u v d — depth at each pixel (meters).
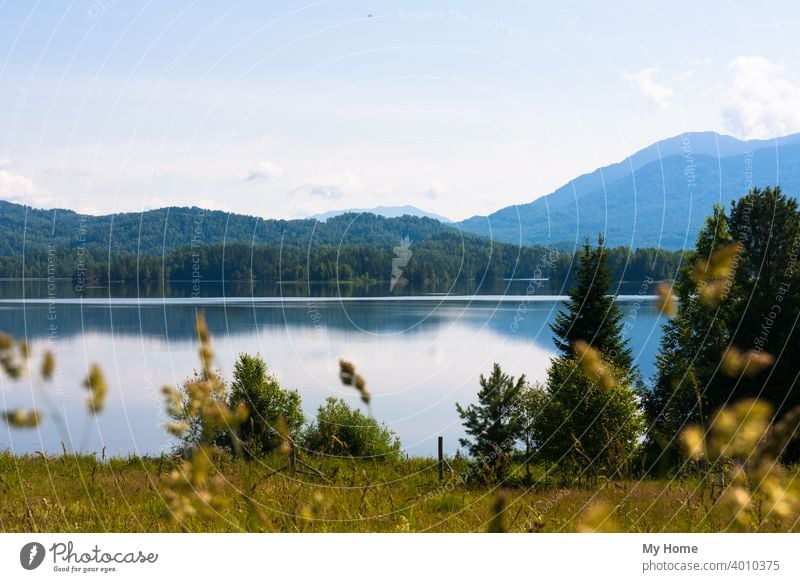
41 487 8.79
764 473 3.91
